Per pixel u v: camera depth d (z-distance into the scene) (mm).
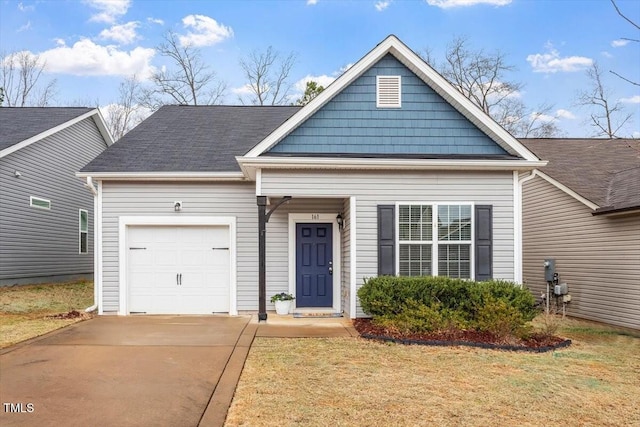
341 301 10812
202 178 10633
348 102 9906
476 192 9695
